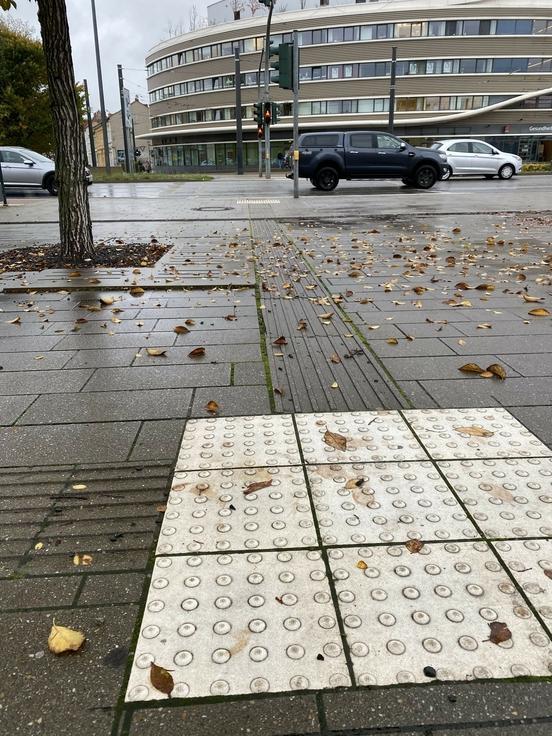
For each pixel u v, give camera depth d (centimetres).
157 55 7988
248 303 578
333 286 647
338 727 155
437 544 224
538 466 277
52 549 224
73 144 758
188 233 1092
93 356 434
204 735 153
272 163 6806
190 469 277
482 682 167
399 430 313
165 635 184
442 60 5894
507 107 5978
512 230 1087
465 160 2630
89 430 317
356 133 2081
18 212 1532
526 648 178
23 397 361
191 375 394
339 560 215
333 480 267
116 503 253
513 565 212
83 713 159
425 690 165
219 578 207
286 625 187
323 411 338
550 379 377
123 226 1208
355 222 1241
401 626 186
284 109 6488
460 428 313
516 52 5847
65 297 612
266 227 1172
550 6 5747
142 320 524
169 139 8344
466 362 409
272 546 223
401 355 426
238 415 334
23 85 3084
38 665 174
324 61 6184
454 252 859
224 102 7081
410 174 2105
